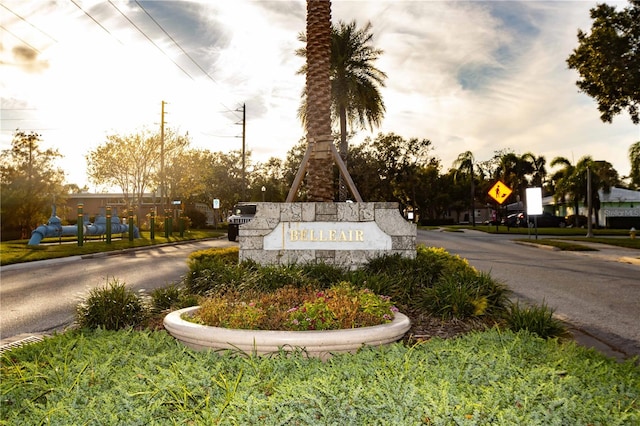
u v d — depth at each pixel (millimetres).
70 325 8297
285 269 8711
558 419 2910
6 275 15211
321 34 11688
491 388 3271
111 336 5188
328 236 10438
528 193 29438
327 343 4566
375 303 5570
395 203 10398
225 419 2949
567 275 14312
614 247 25266
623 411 3176
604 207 52656
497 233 41219
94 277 14625
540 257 20109
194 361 4195
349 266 10328
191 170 51250
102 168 49375
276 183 80750
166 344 4840
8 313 9523
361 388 3242
